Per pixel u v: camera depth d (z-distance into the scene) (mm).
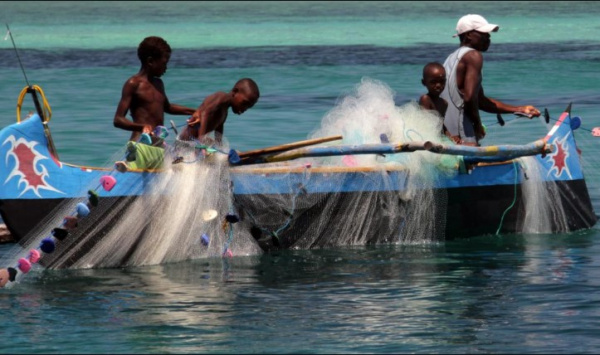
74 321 17375
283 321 17406
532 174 26031
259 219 23109
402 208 24359
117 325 17156
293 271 21219
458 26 25547
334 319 17531
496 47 86500
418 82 59312
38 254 20000
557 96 52281
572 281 20219
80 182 21375
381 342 16281
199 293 19266
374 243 24234
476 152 23797
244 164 22547
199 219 22328
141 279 20422
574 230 26469
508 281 20266
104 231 21375
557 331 16844
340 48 88000
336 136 23328
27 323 17250
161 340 16359
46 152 21172
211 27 135500
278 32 119312
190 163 22250
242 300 18766
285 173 23312
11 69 68000
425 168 24375
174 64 72688
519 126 36750
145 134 21500
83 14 197500
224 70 67812
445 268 21562
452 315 17766
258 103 49562
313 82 60188
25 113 45281
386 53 81438
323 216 23734
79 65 71562
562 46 87312
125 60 76000
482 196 25297
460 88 25016
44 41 102312
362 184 24000
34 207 20984
